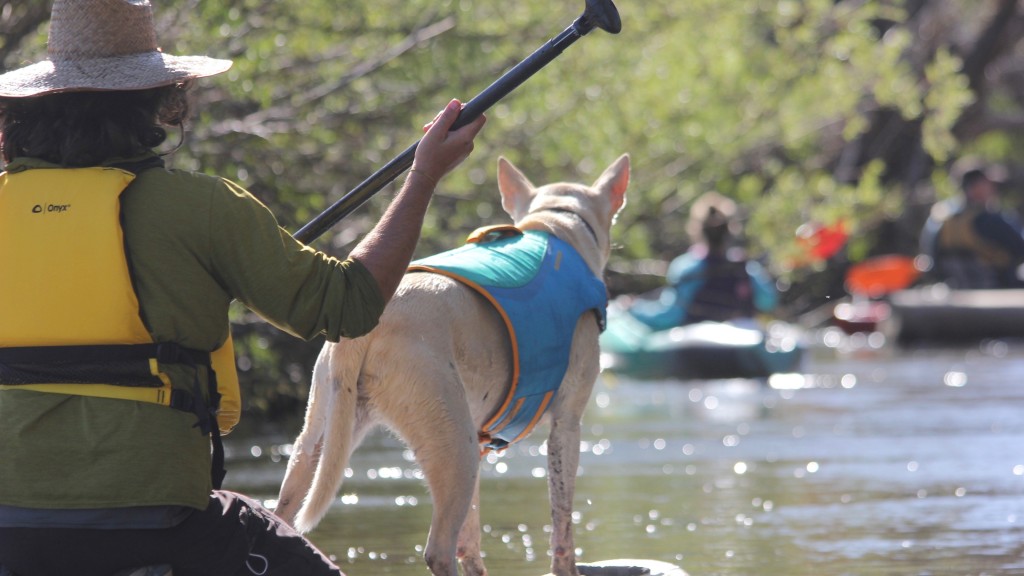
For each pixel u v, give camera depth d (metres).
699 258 37.31
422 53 26.77
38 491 7.87
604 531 16.02
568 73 30.14
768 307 37.66
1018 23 65.06
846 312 52.75
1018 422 25.75
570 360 12.44
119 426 7.88
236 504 8.64
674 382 35.44
